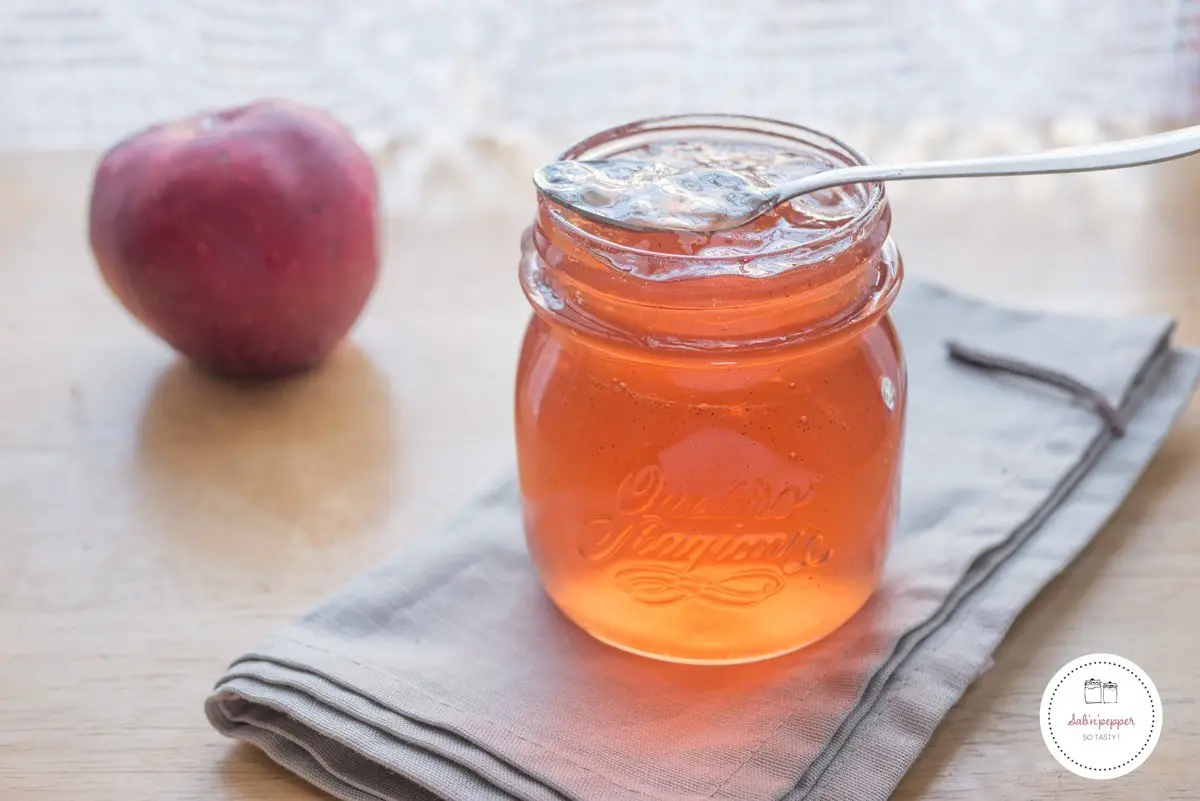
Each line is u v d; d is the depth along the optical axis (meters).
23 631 0.49
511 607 0.48
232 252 0.55
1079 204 0.65
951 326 0.57
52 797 0.45
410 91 0.74
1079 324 0.56
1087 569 0.49
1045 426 0.53
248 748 0.46
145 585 0.50
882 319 0.47
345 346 0.60
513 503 0.51
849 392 0.45
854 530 0.46
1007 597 0.48
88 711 0.47
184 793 0.45
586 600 0.46
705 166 0.47
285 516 0.52
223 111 0.58
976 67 0.73
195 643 0.49
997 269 0.62
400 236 0.65
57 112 0.76
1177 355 0.56
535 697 0.46
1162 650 0.47
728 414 0.44
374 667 0.46
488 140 0.72
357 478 0.54
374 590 0.48
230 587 0.50
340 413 0.56
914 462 0.52
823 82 0.74
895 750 0.44
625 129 0.48
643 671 0.46
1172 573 0.49
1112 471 0.51
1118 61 0.72
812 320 0.44
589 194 0.44
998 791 0.44
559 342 0.46
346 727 0.45
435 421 0.56
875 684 0.45
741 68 0.73
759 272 0.43
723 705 0.45
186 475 0.54
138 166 0.55
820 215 0.46
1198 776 0.44
